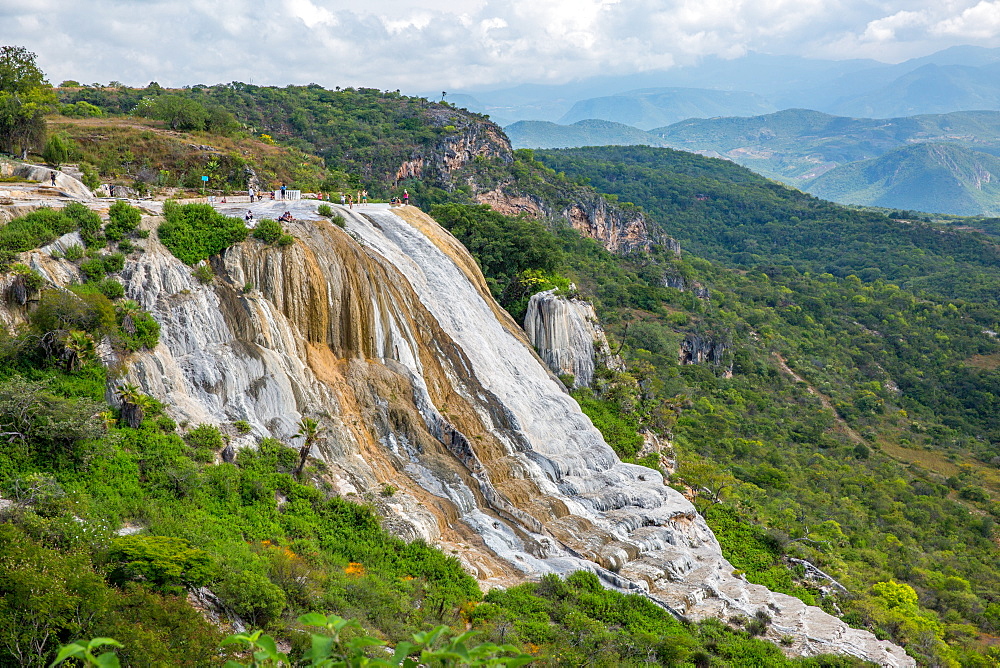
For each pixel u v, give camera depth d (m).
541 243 95.12
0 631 24.53
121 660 25.30
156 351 48.56
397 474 53.50
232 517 42.56
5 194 55.31
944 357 188.50
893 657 53.62
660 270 184.25
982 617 75.81
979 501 120.31
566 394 72.75
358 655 10.82
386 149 194.38
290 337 55.34
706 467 83.31
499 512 54.69
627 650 42.31
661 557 56.22
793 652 50.50
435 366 63.12
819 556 75.25
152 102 111.56
